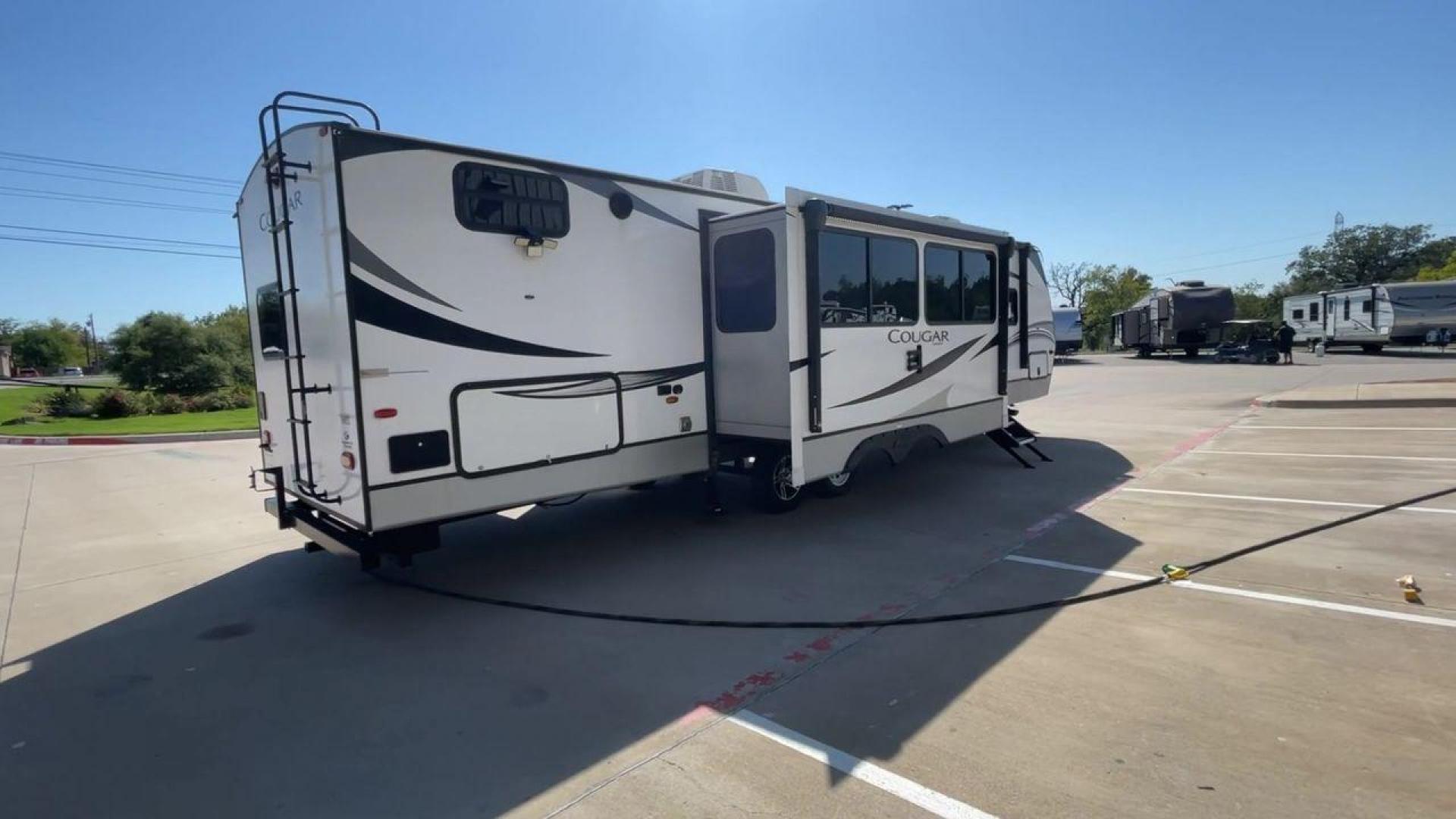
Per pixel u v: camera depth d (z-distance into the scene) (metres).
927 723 3.15
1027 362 9.20
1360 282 63.72
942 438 7.54
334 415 4.46
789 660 3.84
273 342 5.26
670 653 3.99
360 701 3.57
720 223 6.14
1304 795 2.58
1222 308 29.64
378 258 4.28
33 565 5.98
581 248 5.27
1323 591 4.43
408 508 4.46
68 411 20.05
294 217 4.58
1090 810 2.54
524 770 2.95
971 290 7.89
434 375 4.54
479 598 4.93
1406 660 3.53
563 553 5.88
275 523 7.28
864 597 4.69
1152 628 4.02
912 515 6.66
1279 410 12.63
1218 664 3.57
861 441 6.50
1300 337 32.44
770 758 2.95
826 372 6.06
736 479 8.37
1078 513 6.50
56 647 4.34
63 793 2.89
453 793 2.81
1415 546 5.16
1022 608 4.36
